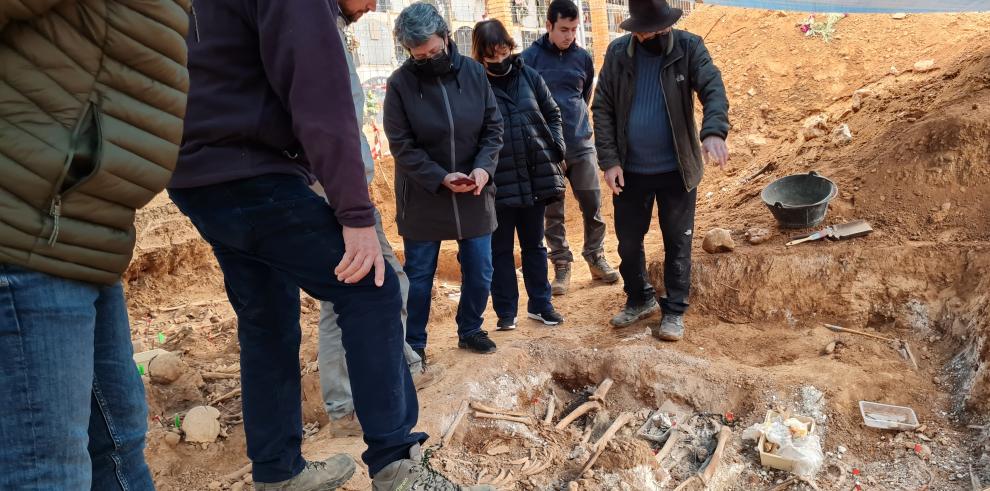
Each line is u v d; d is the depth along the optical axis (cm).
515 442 368
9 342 144
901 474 337
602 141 430
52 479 151
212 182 205
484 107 394
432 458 335
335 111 197
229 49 203
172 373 424
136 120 155
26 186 142
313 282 213
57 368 150
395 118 382
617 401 412
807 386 380
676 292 445
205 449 368
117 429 185
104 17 146
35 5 136
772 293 466
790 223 504
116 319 184
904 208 488
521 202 435
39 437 149
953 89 560
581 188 543
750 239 508
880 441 356
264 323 242
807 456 340
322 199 218
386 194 900
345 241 206
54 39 143
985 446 336
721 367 407
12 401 146
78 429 155
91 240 153
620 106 423
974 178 477
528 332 480
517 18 1000
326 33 196
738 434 371
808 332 442
